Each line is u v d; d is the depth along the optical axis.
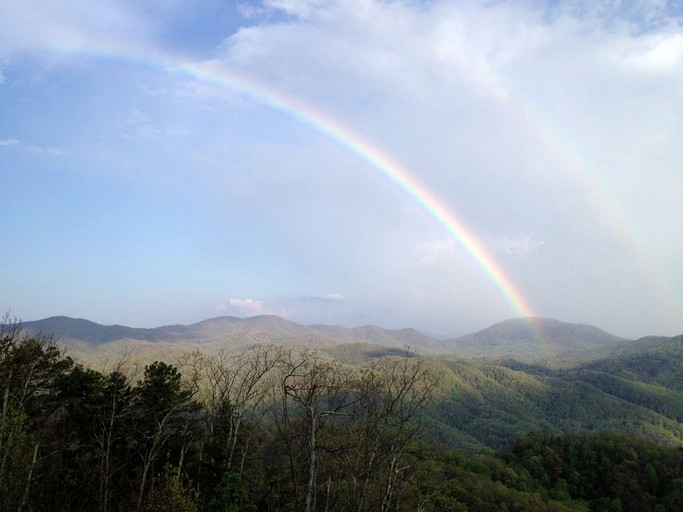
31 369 27.50
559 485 96.50
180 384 35.53
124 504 29.61
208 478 32.56
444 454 94.81
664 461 97.06
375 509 26.44
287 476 28.02
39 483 26.78
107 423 31.81
